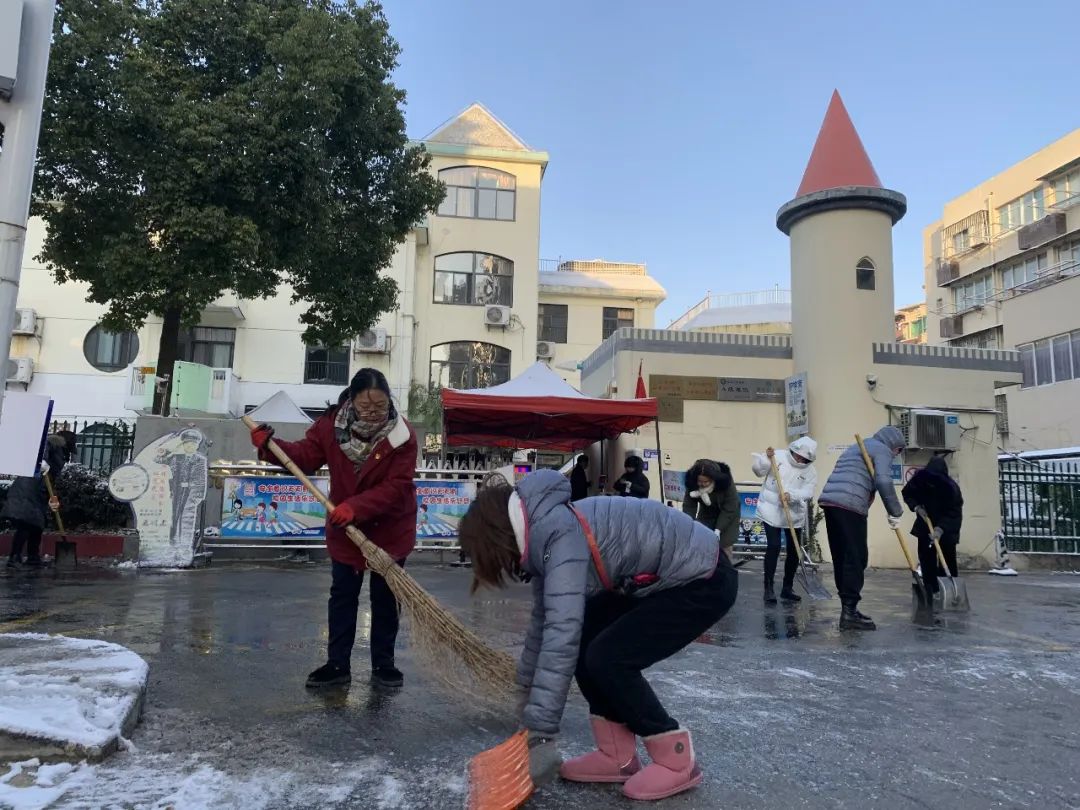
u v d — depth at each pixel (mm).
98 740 2803
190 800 2508
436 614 3104
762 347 14117
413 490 4129
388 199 14219
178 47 11859
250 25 11953
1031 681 4555
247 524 10133
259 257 12219
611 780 2824
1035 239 28703
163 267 11477
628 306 29938
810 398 13734
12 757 2732
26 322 23453
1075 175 28016
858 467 6613
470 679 3049
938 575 7938
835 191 13953
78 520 10516
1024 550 14398
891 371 13898
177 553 9086
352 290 14180
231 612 6074
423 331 26062
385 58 13570
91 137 11305
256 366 24609
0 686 3283
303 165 11891
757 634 5918
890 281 14211
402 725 3344
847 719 3656
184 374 21203
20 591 6988
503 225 26859
